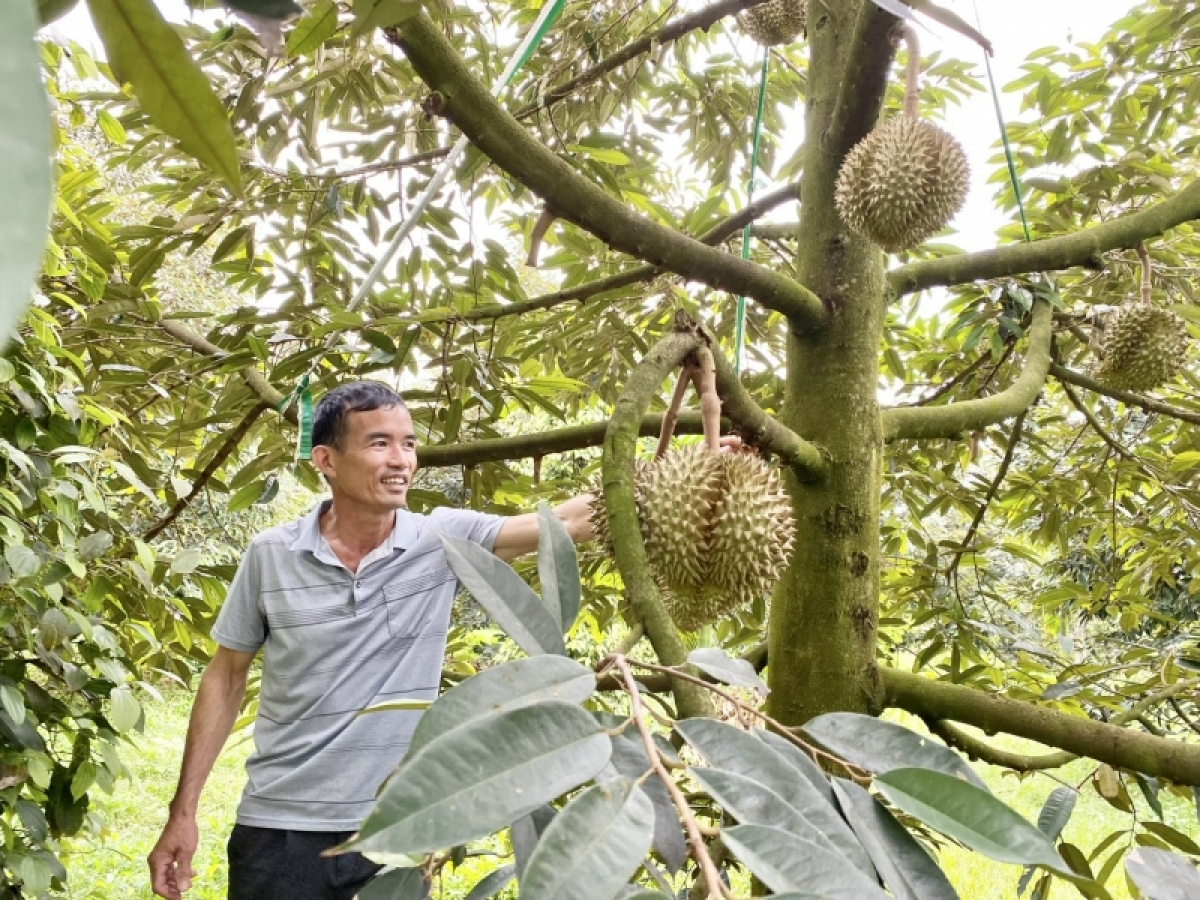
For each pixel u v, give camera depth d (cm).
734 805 61
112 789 200
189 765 239
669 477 136
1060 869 61
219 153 45
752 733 74
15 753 183
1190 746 145
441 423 274
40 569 179
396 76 248
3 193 18
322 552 228
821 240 186
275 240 260
